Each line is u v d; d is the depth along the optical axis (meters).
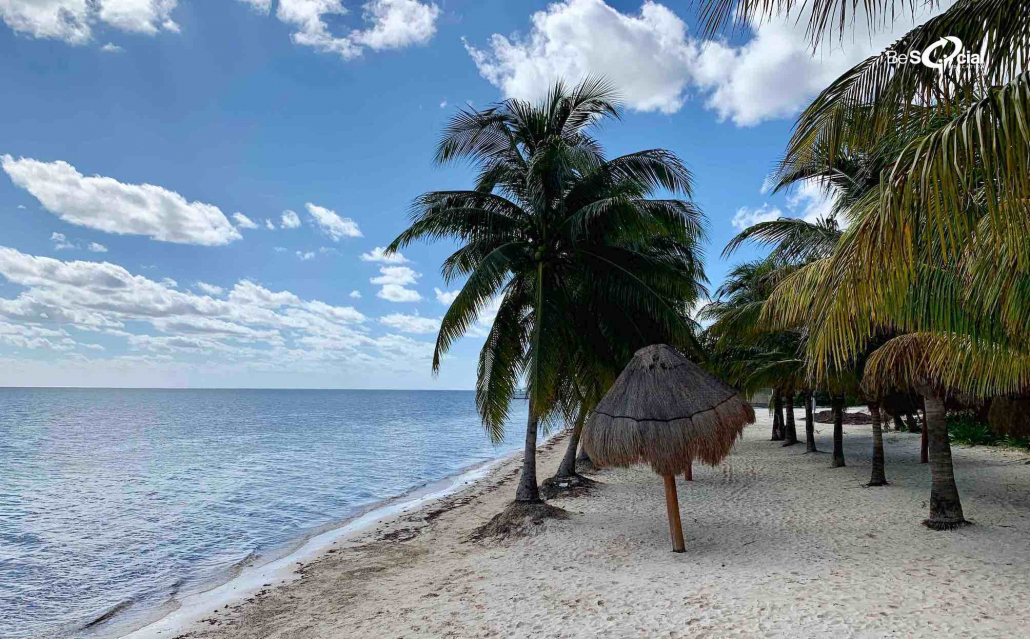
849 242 4.65
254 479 26.64
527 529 12.22
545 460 30.83
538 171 12.54
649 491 16.27
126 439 49.53
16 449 40.72
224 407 132.12
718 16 4.32
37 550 14.48
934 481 10.58
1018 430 17.02
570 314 13.63
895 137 6.10
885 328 10.59
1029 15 3.93
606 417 9.90
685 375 9.88
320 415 98.31
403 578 10.16
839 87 4.79
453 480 25.34
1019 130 3.49
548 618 7.25
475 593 8.62
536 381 11.70
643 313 14.11
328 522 17.31
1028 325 5.32
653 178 13.41
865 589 7.20
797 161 5.37
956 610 6.34
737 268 22.27
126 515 18.72
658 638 6.29
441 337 11.84
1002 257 5.01
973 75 4.27
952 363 7.88
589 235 13.20
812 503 13.54
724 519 12.30
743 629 6.27
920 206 3.93
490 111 13.77
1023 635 5.62
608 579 8.60
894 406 18.31
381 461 33.78
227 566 12.84
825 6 4.21
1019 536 9.43
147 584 11.70
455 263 13.44
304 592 10.04
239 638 8.12
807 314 8.34
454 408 141.75
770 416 52.22
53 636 9.07
